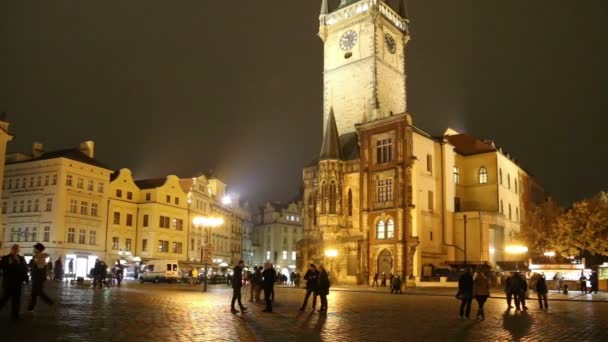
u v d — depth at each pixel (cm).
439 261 7800
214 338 1775
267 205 15350
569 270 6744
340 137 8900
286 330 2055
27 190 8800
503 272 7406
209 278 7550
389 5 9631
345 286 7088
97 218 9062
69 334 1769
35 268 2494
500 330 2211
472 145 9206
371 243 7675
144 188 10044
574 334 2116
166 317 2388
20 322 2069
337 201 8031
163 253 9881
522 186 10275
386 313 2952
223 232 12419
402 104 9400
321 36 9619
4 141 7056
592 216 7700
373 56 8844
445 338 1922
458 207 8794
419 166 7694
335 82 9288
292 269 14875
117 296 3800
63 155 8719
